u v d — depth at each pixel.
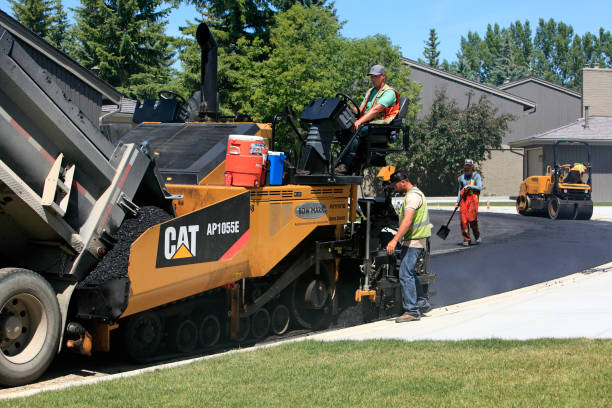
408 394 4.20
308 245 7.58
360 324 8.02
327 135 7.60
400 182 7.80
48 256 5.38
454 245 15.35
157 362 5.90
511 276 11.04
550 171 24.98
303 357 5.38
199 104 8.21
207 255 6.02
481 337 6.17
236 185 6.55
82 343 5.34
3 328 4.89
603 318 6.89
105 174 5.51
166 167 6.67
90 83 19.11
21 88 4.84
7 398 4.30
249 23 31.77
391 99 7.92
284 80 24.45
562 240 16.16
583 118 40.44
